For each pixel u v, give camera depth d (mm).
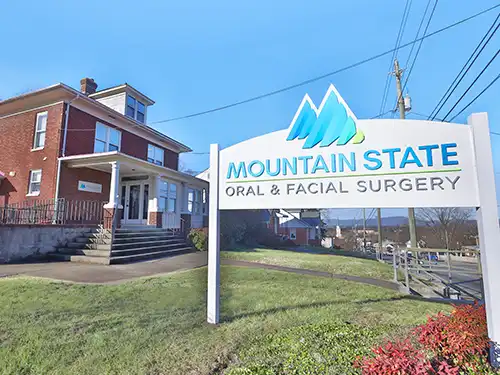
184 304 4418
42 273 6562
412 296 5730
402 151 3129
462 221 30453
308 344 2887
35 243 8531
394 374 1809
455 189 2879
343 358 2535
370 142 3279
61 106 11461
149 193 13531
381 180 3178
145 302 4480
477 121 2859
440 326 2535
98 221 12062
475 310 2789
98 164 10867
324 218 45312
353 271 9234
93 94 15938
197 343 2998
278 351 2775
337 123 3459
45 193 11047
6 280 5652
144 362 2588
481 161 2779
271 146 3752
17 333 3174
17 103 12164
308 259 12016
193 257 10297
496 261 2547
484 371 2076
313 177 3480
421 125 3102
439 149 2990
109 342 2994
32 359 2621
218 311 3678
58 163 10977
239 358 2678
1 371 2424
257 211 23094
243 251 14062
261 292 5422
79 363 2564
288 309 4309
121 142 14258
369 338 3061
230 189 3875
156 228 12695
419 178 3023
